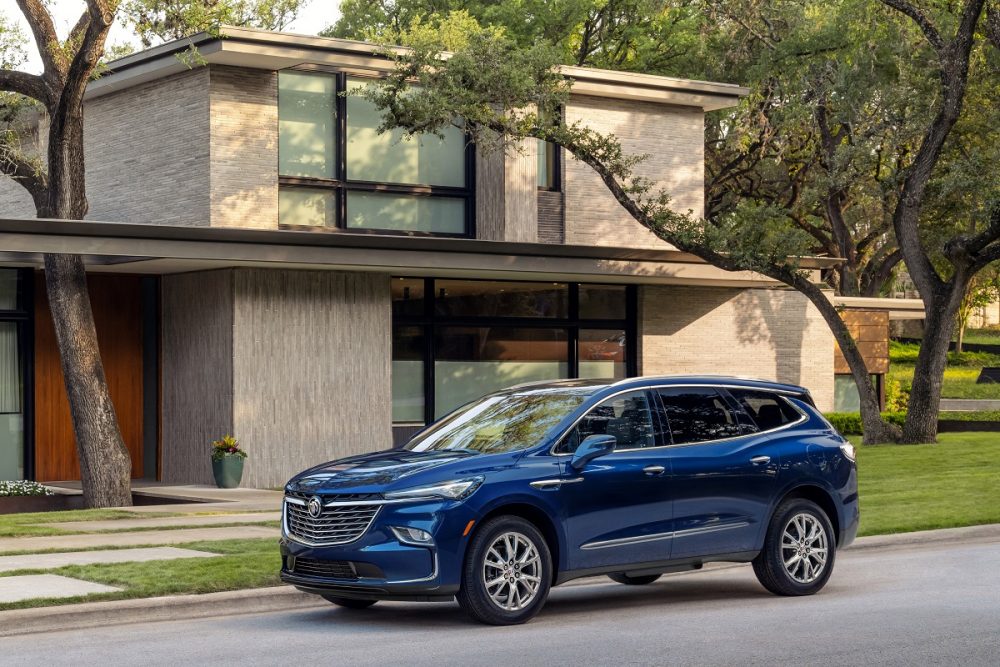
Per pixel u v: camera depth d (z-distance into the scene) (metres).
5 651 9.30
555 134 26.30
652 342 30.50
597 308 29.91
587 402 10.94
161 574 11.95
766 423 11.82
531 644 9.38
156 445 26.42
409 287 27.27
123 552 13.73
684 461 11.10
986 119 32.50
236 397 24.27
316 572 10.29
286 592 11.61
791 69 37.06
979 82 31.62
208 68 25.09
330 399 25.34
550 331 29.19
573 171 29.78
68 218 21.98
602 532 10.64
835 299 35.09
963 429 35.78
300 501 10.40
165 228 21.50
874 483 21.73
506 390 11.80
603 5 46.31
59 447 25.77
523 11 44.84
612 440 10.51
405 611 11.28
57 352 25.73
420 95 24.94
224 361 24.47
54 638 9.86
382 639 9.70
